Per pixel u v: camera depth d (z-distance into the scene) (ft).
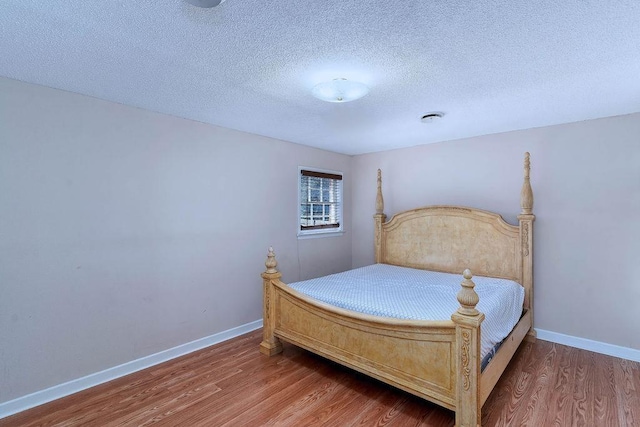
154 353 8.98
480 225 11.48
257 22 4.77
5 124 6.73
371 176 15.15
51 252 7.30
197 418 6.54
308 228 13.92
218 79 6.85
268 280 9.52
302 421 6.43
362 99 8.01
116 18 4.66
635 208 9.03
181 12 4.52
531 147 10.70
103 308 8.07
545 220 10.44
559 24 4.83
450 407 6.02
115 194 8.28
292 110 8.89
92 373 7.86
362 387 7.70
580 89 7.40
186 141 9.72
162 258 9.18
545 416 6.50
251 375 8.29
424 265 12.80
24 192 6.97
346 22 4.78
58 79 6.86
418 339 6.50
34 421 6.48
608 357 9.20
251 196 11.55
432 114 9.21
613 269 9.35
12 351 6.80
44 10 4.42
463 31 5.03
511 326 8.50
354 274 11.53
